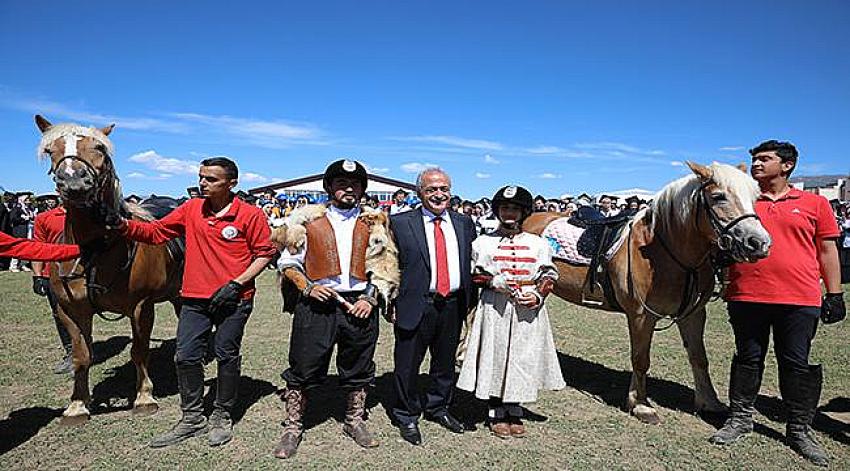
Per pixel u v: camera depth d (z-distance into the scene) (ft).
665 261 13.28
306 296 11.51
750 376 12.64
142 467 11.03
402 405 12.83
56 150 11.05
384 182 81.97
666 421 14.03
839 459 11.94
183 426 12.25
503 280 12.07
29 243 10.16
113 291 12.74
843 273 37.09
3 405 14.26
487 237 12.80
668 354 20.17
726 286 13.11
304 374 11.77
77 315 12.84
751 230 11.00
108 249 12.43
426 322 12.65
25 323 23.68
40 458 11.35
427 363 19.13
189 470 10.97
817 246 12.32
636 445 12.60
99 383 16.14
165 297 14.83
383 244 11.80
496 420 13.14
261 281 39.29
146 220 14.14
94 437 12.33
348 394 12.61
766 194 12.50
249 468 11.12
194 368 12.16
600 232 15.70
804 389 12.03
